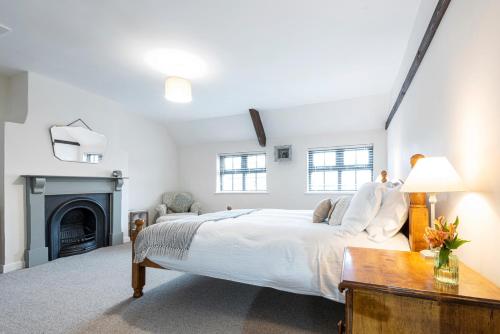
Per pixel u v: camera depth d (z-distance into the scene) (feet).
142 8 6.46
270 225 6.64
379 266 4.03
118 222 14.03
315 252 5.55
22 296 7.46
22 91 10.34
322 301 7.19
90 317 6.33
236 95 13.07
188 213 17.20
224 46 8.35
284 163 17.02
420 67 6.92
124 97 13.26
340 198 7.46
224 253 6.28
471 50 3.98
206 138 18.90
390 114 12.49
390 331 3.25
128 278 8.88
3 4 6.30
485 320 2.91
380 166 14.74
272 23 7.14
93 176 12.57
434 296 3.05
